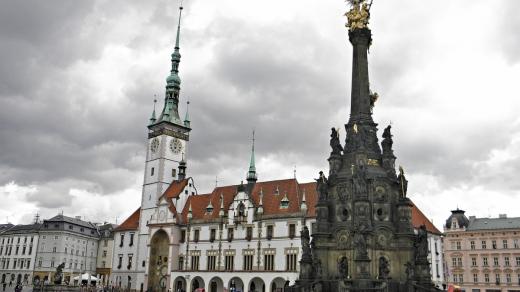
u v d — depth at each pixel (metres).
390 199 61.16
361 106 65.94
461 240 139.88
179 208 116.12
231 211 105.44
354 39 68.56
